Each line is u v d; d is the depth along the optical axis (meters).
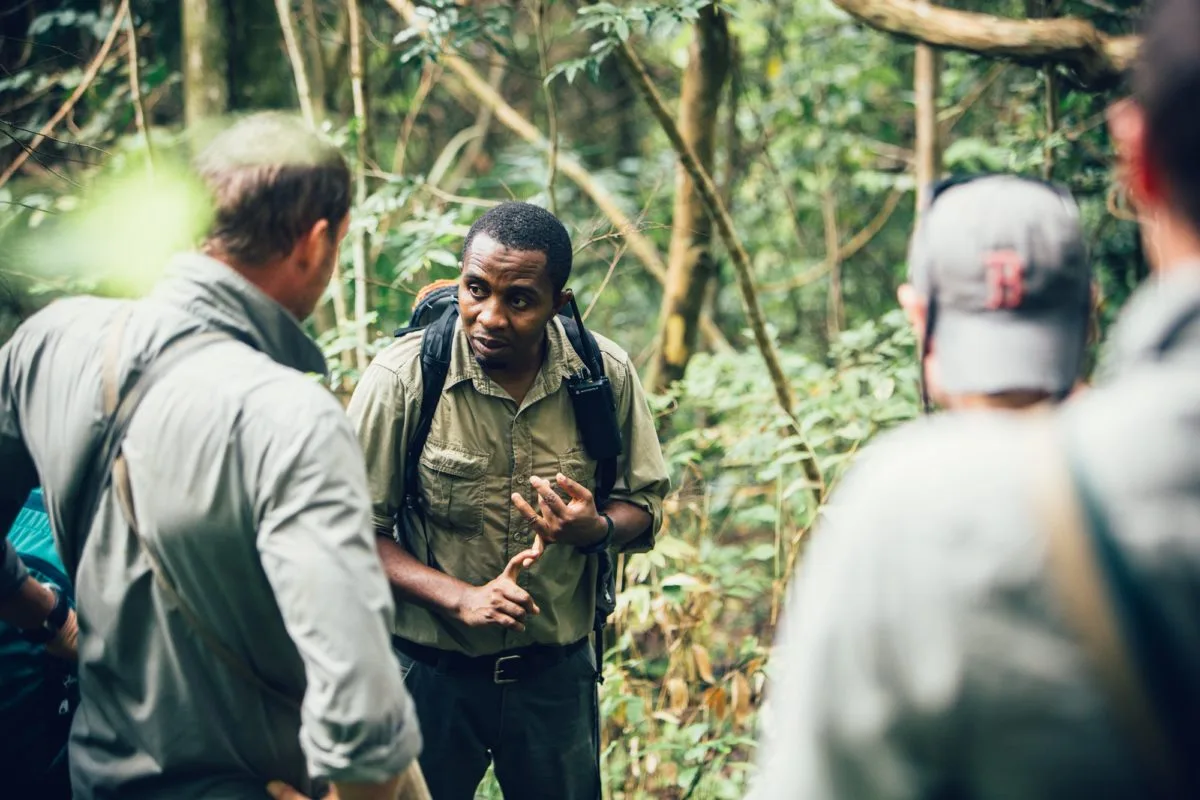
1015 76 5.03
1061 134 3.45
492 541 2.25
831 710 0.85
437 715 2.31
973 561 0.79
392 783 1.38
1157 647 0.75
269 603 1.41
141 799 1.48
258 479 1.34
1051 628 0.77
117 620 1.43
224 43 3.85
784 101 5.51
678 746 2.78
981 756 0.80
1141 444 0.77
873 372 3.34
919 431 0.89
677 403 3.54
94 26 4.09
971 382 1.05
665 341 3.69
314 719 1.31
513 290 2.08
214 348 1.42
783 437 3.37
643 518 2.36
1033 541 0.78
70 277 3.04
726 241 3.07
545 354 2.25
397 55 5.26
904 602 0.81
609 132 6.57
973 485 0.81
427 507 2.24
